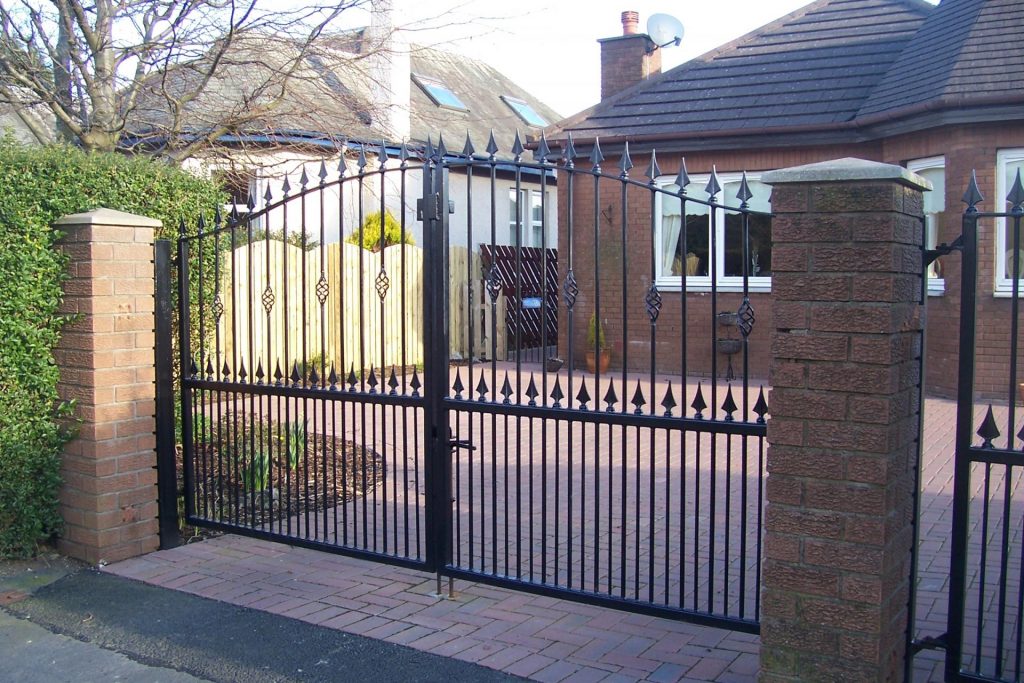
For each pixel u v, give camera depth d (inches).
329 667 165.8
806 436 136.6
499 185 768.9
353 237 533.6
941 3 522.3
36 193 221.5
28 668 170.7
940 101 424.5
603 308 557.3
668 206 541.3
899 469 136.8
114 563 225.8
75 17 326.0
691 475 309.9
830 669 135.4
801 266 136.6
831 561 134.8
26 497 221.8
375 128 396.2
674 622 184.7
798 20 583.2
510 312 615.2
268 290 220.2
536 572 214.4
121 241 224.8
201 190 274.2
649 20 676.1
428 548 197.5
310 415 419.5
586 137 549.0
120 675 167.2
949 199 438.6
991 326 428.5
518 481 184.5
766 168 516.7
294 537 219.5
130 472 228.7
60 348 226.5
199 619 189.8
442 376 193.0
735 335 522.0
